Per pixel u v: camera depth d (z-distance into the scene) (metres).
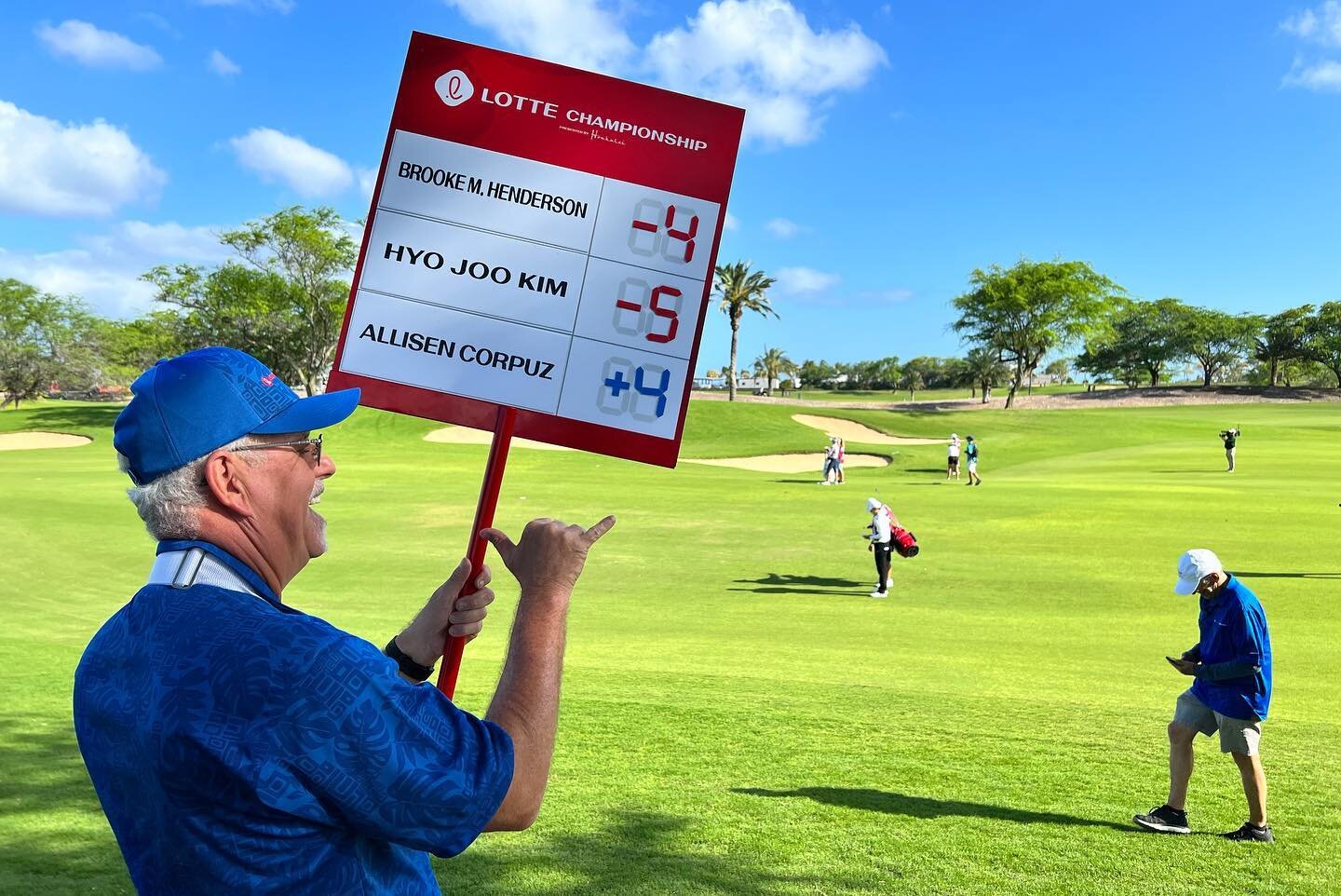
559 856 4.78
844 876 4.66
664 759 6.54
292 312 77.12
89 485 31.66
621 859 4.76
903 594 15.66
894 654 11.34
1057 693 9.23
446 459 44.06
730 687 9.05
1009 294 88.56
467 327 2.27
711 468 42.97
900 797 5.89
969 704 8.52
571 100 2.27
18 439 57.66
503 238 2.27
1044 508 25.12
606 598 15.66
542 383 2.26
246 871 1.32
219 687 1.34
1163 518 22.97
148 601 1.49
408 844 1.40
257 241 74.94
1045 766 6.69
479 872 4.56
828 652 11.45
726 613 14.33
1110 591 15.46
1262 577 15.93
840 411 62.72
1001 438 53.22
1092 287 89.44
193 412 1.53
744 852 4.91
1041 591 15.58
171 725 1.32
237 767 1.30
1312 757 7.11
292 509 1.65
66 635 12.34
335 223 76.06
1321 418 70.94
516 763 1.49
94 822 4.99
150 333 80.88
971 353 111.44
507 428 2.25
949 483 33.09
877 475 39.06
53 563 18.81
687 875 4.59
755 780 6.14
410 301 2.27
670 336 2.27
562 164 2.27
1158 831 5.47
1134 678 10.05
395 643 2.03
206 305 77.00
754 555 19.81
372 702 1.36
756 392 135.62
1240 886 4.73
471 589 2.05
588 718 7.63
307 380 79.44
